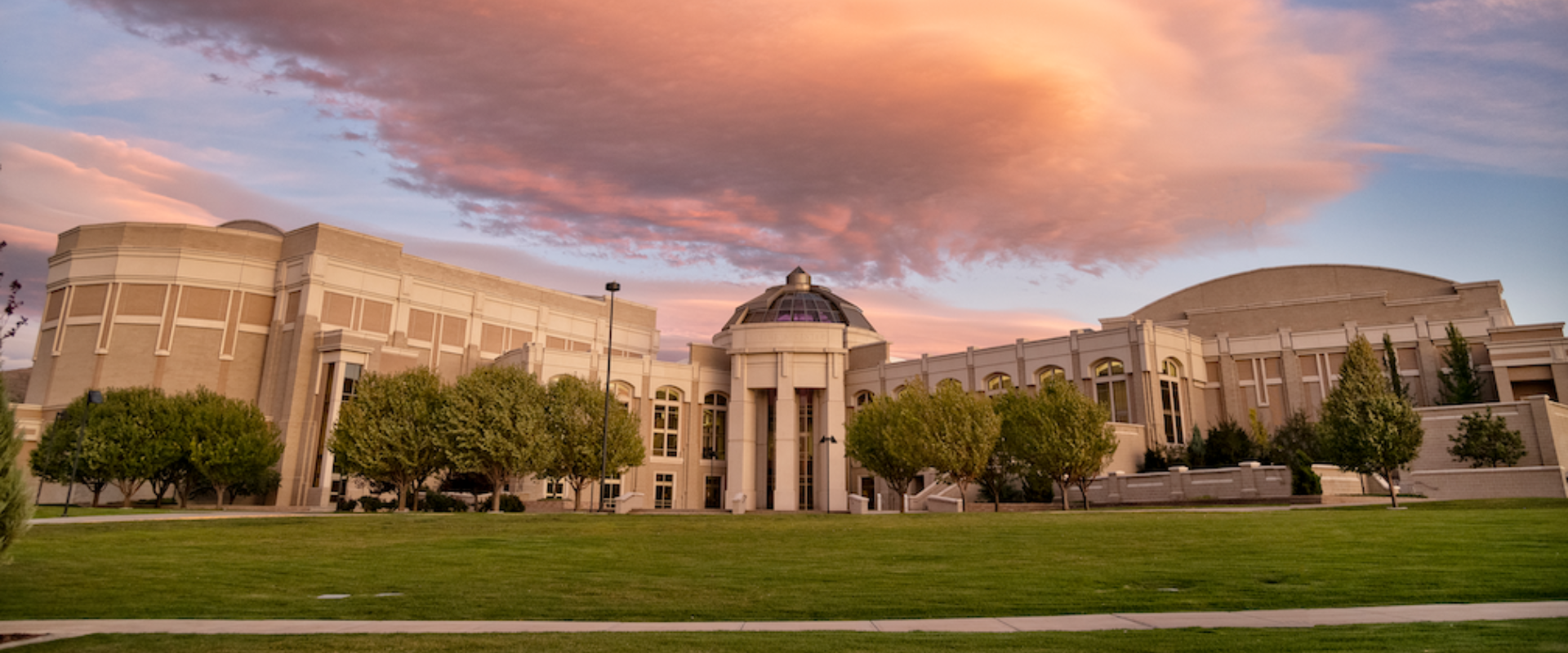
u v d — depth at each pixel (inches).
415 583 693.9
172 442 1948.8
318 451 2420.0
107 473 1895.9
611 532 1139.3
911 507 2235.5
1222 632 437.1
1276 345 2768.2
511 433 1877.5
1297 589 595.8
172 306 2511.1
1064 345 2568.9
